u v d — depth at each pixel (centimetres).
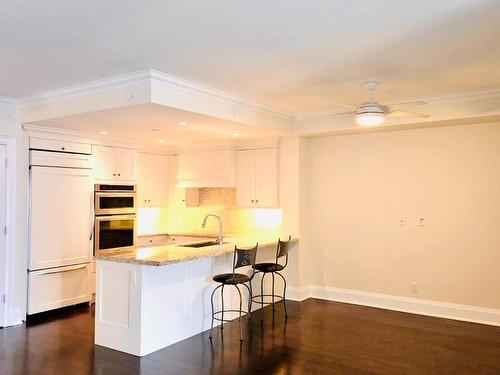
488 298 521
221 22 288
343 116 573
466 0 257
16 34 307
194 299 475
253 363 392
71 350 424
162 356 409
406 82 438
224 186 671
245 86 451
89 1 256
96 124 522
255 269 534
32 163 530
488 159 521
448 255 547
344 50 342
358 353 419
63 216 562
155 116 469
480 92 474
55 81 432
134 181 659
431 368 384
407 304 574
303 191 639
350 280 620
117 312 428
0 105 502
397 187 583
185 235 731
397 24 292
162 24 290
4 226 507
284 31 303
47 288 546
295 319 535
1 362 392
